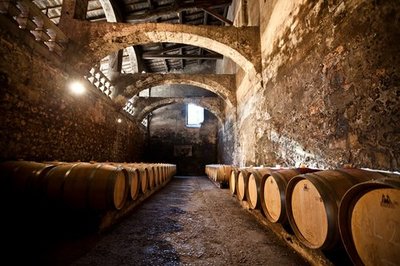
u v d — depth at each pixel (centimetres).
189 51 1555
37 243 261
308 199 219
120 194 345
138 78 1001
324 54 323
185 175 1580
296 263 225
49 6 803
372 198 143
